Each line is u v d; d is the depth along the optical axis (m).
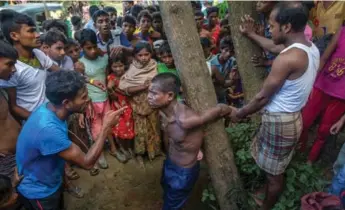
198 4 5.69
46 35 2.87
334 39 2.68
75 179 3.17
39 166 1.86
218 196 2.38
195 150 2.09
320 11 3.34
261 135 2.08
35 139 1.72
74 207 2.81
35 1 8.70
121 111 2.01
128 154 3.51
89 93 3.26
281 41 1.85
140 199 2.88
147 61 2.99
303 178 2.23
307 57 1.73
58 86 1.65
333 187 2.28
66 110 1.77
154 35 4.57
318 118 3.80
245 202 2.32
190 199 2.82
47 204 1.99
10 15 2.29
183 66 2.00
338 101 2.74
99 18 3.80
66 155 1.78
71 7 10.19
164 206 2.37
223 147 2.21
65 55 3.08
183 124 1.92
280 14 1.75
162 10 1.95
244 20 2.45
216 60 3.55
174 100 1.98
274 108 1.90
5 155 2.22
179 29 1.93
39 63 2.53
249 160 2.43
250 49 2.54
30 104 2.39
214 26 5.62
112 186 3.07
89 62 3.25
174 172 2.17
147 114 3.20
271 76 1.78
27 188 1.93
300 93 1.81
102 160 3.36
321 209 1.74
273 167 2.06
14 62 1.98
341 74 2.62
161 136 3.48
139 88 3.02
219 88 3.46
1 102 2.18
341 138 3.66
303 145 3.19
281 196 2.21
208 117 1.98
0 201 1.82
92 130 3.38
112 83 3.22
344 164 2.26
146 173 3.25
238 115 2.11
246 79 2.64
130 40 4.36
